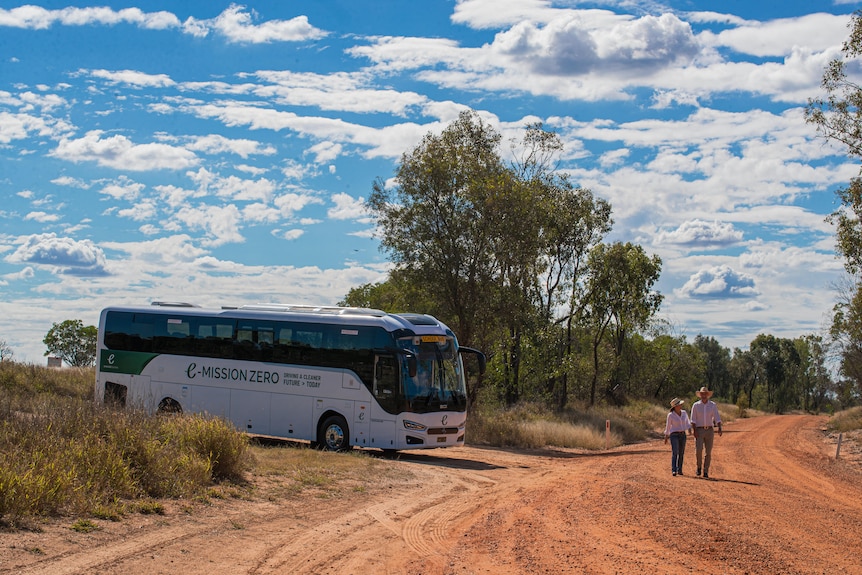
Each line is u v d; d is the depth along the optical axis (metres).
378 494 14.74
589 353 66.88
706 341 153.38
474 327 34.22
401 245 34.00
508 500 14.63
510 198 33.53
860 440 34.81
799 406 147.25
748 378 147.62
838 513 13.97
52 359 43.91
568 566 9.26
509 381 47.12
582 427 34.72
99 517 10.15
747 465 23.19
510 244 33.81
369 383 21.70
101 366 25.62
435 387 21.66
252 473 15.12
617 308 58.94
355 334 22.14
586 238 51.56
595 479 17.94
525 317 35.84
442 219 34.09
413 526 11.82
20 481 9.66
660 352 74.31
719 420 19.12
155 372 24.78
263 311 23.67
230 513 11.58
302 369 22.61
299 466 16.59
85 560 8.30
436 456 23.34
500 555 9.84
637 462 23.27
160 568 8.34
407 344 21.59
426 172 33.41
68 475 10.74
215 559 8.97
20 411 17.08
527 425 32.56
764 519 12.80
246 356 23.47
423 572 8.92
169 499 11.90
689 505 13.95
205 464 13.45
